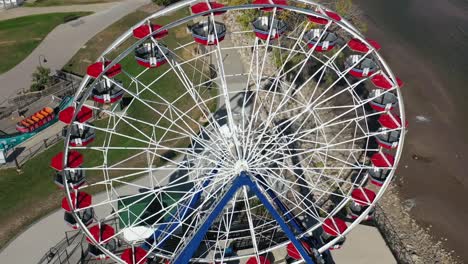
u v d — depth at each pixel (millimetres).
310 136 55844
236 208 46062
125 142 54250
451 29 77688
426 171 54250
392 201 50844
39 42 73000
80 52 71188
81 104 32594
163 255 37625
